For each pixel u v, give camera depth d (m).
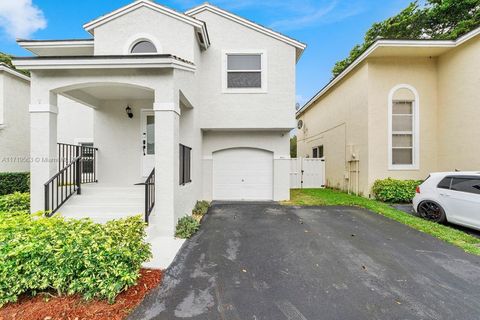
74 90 6.20
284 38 8.60
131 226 3.28
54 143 5.49
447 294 2.95
